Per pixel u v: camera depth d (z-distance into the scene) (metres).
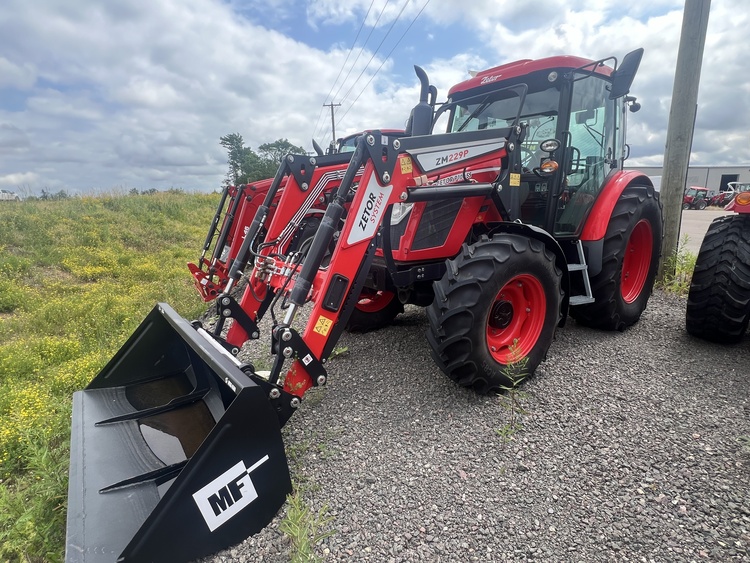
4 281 6.77
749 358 3.36
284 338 2.25
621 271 3.79
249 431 1.90
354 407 2.96
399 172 2.61
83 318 5.40
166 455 2.22
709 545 1.82
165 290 6.73
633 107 4.53
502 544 1.87
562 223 3.75
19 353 4.16
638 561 1.77
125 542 1.72
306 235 4.50
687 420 2.62
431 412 2.83
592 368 3.25
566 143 3.58
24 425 2.78
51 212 11.66
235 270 3.05
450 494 2.15
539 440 2.50
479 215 3.36
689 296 3.59
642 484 2.15
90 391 2.72
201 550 1.81
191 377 2.80
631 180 3.95
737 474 2.18
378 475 2.29
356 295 2.56
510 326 3.13
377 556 1.83
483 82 3.86
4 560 1.93
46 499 2.12
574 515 2.00
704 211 28.39
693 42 4.81
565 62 3.45
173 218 13.77
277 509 2.01
